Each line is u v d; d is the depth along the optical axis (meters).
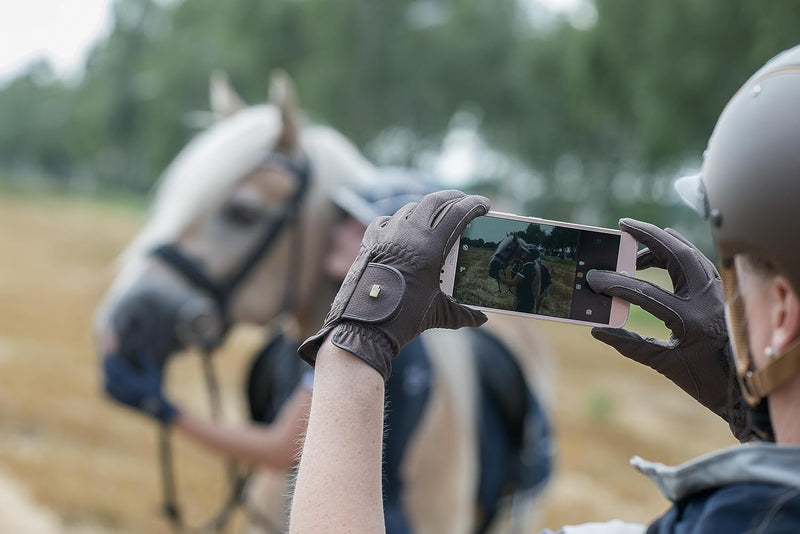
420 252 0.82
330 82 26.00
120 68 42.06
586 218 25.98
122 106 42.25
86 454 6.01
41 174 67.06
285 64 26.77
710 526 0.66
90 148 46.62
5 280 14.47
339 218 2.38
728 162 0.71
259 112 2.53
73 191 47.66
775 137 0.68
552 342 13.27
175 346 2.40
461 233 0.87
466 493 2.27
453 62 27.92
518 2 28.62
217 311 2.36
